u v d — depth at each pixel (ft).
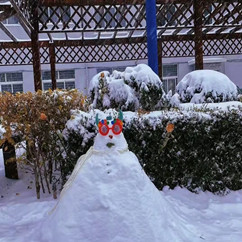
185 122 14.10
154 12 20.75
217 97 18.16
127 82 16.11
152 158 13.99
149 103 15.74
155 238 8.91
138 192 9.37
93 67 56.29
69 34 49.21
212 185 14.44
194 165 14.35
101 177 9.47
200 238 10.15
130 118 13.84
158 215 9.41
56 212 9.80
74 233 8.91
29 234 10.19
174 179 14.33
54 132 13.71
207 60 58.90
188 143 14.19
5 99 13.75
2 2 21.08
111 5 29.12
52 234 9.26
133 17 30.22
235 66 60.70
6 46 39.37
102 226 8.92
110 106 15.90
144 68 16.34
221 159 14.60
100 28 30.12
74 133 13.34
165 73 59.77
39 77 29.30
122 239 8.75
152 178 14.19
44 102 13.89
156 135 13.87
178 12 30.17
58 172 15.89
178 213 12.19
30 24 26.61
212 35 41.88
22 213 12.53
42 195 14.20
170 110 15.03
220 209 13.14
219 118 14.40
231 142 14.58
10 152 16.14
